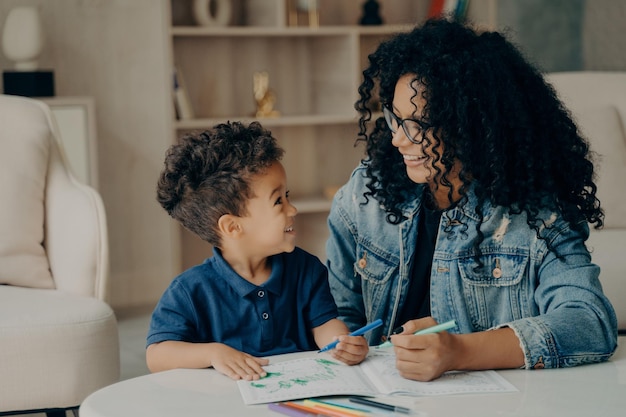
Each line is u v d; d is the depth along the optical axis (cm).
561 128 179
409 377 148
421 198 191
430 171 177
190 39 465
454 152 172
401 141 175
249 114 467
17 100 287
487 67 173
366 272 197
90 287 255
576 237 174
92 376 226
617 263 289
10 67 428
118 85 444
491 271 179
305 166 496
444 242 183
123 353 367
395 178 191
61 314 225
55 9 432
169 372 156
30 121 280
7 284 264
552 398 141
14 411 220
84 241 256
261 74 463
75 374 223
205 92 471
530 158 173
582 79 365
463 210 179
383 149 192
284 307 179
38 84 404
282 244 173
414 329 161
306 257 186
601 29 492
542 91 181
